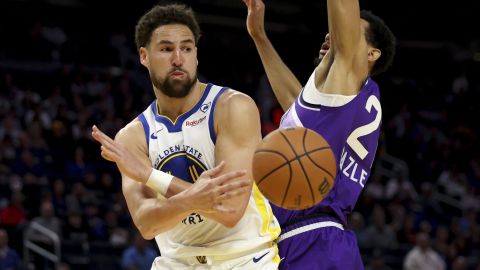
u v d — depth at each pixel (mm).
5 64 20422
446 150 21062
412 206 17359
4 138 15305
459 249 15477
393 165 19812
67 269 11680
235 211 3889
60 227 12922
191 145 4219
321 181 3830
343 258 4344
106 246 12875
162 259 4422
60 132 16219
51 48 21484
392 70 25344
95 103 19109
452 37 25875
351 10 4176
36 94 18922
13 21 22047
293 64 24000
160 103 4324
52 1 23156
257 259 4242
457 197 18953
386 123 22266
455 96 24391
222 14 24844
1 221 12766
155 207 3969
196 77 4277
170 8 4223
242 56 24500
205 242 4285
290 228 4422
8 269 11586
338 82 4328
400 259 14414
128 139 4371
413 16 24594
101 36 22672
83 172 15578
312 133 3916
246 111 4199
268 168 3818
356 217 14578
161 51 4168
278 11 24953
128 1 23672
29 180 13953
